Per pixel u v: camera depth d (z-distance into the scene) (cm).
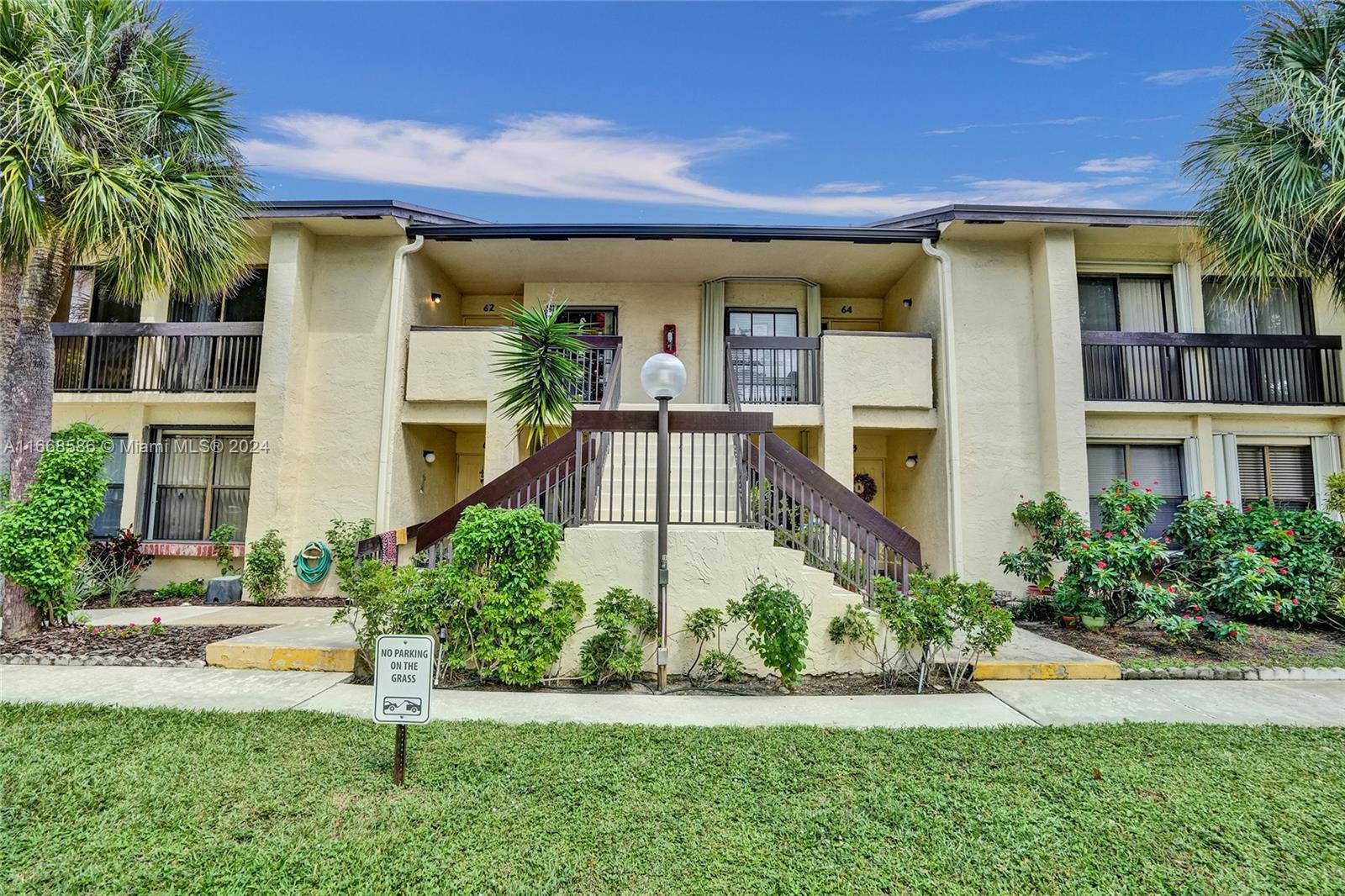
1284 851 262
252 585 831
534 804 296
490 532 497
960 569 877
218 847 255
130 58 682
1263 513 753
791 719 430
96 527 937
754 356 1045
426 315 1008
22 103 591
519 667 489
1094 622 703
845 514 559
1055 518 812
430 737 381
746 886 234
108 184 613
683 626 533
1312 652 609
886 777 330
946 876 242
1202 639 651
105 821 275
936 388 935
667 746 370
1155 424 939
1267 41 662
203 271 745
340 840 262
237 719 414
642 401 1091
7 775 318
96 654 580
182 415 953
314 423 901
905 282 1070
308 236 918
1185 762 354
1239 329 977
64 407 942
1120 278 991
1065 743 382
